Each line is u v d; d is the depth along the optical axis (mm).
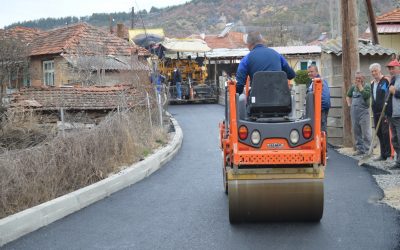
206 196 8766
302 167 6906
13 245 6594
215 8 72250
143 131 13008
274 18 62312
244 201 6918
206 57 31078
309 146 6832
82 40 25828
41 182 8234
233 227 7043
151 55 26719
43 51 25891
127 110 13031
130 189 9398
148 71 18328
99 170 9500
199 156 12617
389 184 8938
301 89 11297
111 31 41344
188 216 7621
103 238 6766
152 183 9852
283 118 7004
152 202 8469
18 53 25094
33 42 28609
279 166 6918
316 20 59406
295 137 6820
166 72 27812
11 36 26531
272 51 7395
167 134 14883
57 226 7309
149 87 16875
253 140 6836
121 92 15766
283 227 6969
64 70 24344
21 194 7781
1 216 7293
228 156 7734
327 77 15961
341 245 6191
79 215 7828
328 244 6250
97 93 17250
